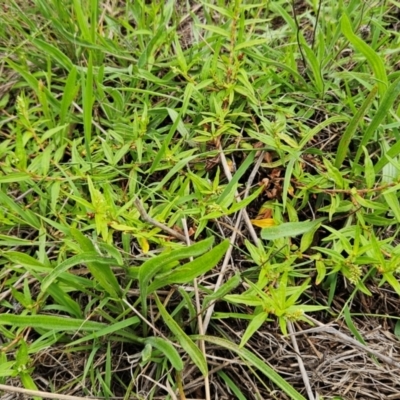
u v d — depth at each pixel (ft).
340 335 0.93
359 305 1.09
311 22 1.46
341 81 1.34
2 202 1.11
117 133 1.24
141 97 1.34
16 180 1.07
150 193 1.11
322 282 1.08
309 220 1.09
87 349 1.03
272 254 1.00
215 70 1.23
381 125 1.13
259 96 1.24
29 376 0.95
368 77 1.22
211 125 1.20
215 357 0.98
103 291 1.04
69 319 0.95
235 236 1.11
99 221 0.90
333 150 1.23
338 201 1.05
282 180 1.15
